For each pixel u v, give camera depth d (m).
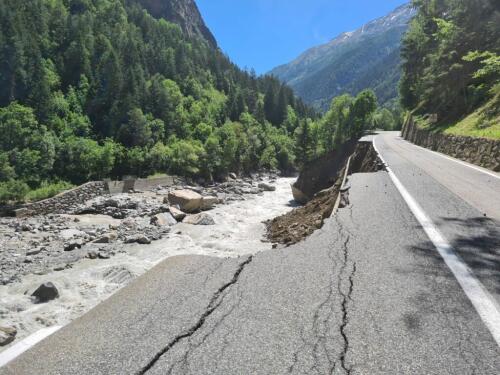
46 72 69.88
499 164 13.09
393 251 4.54
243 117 101.06
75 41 85.44
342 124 71.75
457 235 5.23
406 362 2.25
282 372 2.14
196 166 57.28
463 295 3.24
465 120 23.78
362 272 3.82
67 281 10.03
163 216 21.41
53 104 64.50
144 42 117.75
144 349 2.40
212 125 93.31
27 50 66.75
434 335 2.56
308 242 5.07
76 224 21.69
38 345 2.51
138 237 15.45
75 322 2.82
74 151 51.25
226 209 29.17
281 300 3.14
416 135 34.25
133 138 62.50
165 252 13.73
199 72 126.94
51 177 47.81
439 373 2.14
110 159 51.91
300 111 139.75
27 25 80.75
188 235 17.41
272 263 4.14
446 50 33.69
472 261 4.15
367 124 72.62
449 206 7.27
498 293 3.29
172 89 97.12
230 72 149.62
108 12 121.00
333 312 2.91
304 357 2.29
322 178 38.41
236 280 3.61
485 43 30.78
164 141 71.94
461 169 13.73
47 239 16.77
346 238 5.20
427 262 4.13
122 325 2.72
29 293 9.19
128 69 81.12
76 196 31.80
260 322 2.75
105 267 11.52
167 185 45.47
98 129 68.62
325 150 76.38
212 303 3.08
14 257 13.53
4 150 45.66
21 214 26.05
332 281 3.58
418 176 11.77
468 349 2.39
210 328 2.66
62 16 94.69
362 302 3.10
